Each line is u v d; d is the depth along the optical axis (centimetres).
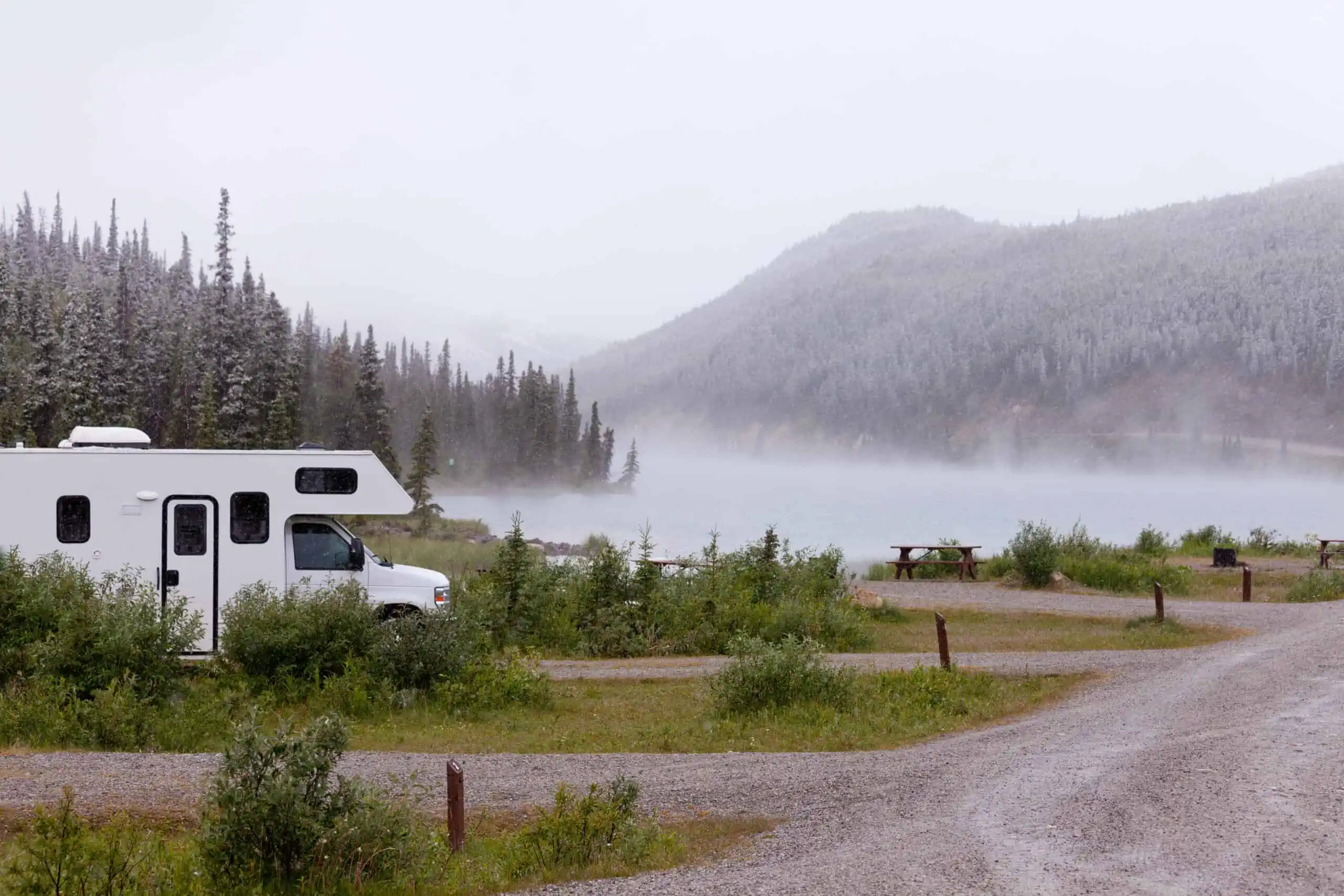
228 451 1578
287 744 734
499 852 781
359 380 8200
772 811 891
